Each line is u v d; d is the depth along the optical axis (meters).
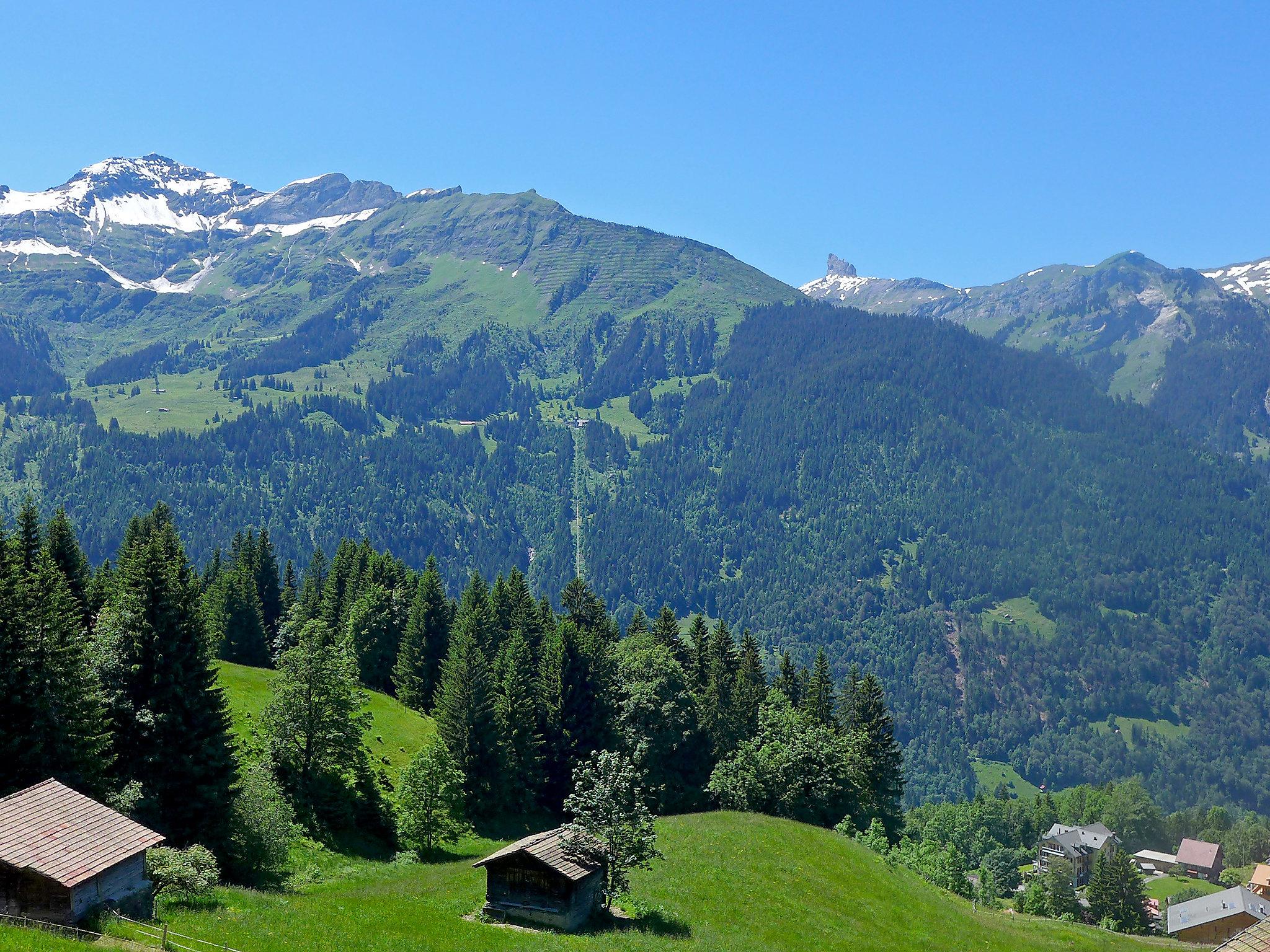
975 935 65.19
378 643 119.56
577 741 96.06
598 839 53.81
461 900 53.66
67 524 88.19
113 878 36.47
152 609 57.84
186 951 34.41
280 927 40.19
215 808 55.91
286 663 71.56
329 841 68.19
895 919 64.19
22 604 50.44
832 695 110.94
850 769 96.31
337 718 71.00
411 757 90.94
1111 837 183.62
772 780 90.75
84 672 51.88
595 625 122.62
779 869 67.25
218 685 89.94
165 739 56.16
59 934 32.81
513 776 88.88
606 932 49.91
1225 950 47.84
